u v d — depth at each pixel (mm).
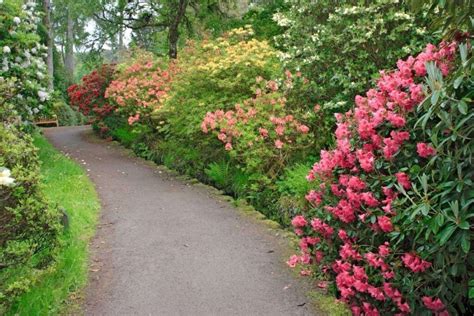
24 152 3617
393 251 2961
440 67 2887
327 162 3596
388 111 3176
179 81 9016
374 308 3127
